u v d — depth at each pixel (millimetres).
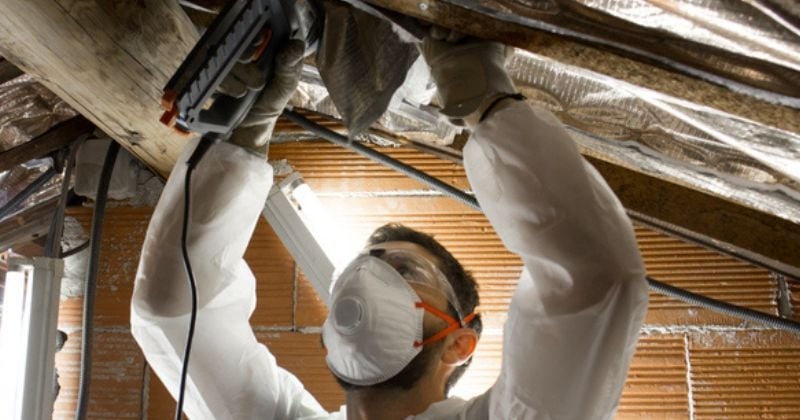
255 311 2078
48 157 2137
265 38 1232
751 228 1824
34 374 1643
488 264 2014
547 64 1430
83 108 1626
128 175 2156
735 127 1325
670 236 1963
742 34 1011
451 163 2047
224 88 1232
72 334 2156
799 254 1802
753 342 1910
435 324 1392
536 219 1116
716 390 1903
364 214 2068
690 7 998
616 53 1135
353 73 1302
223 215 1412
